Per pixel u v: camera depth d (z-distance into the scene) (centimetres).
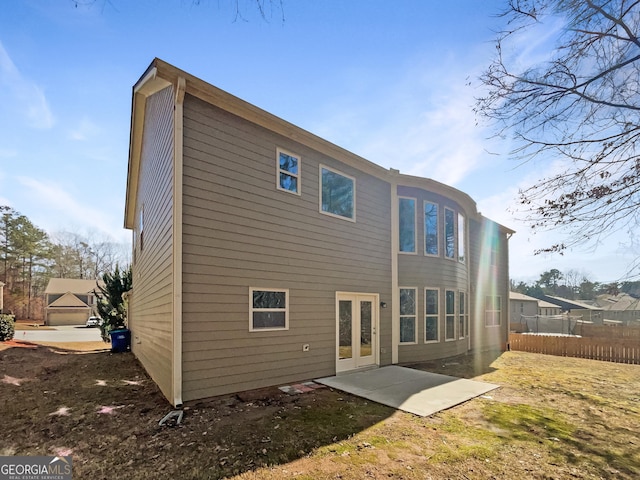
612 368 1002
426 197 1080
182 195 564
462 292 1220
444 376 792
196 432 439
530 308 3306
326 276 795
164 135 670
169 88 646
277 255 697
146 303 891
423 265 1044
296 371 710
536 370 937
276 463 359
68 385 709
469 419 506
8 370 859
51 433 442
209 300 586
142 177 1012
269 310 674
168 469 345
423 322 1029
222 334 598
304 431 445
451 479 333
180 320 547
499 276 1577
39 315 4109
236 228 634
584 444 426
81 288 3788
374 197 946
